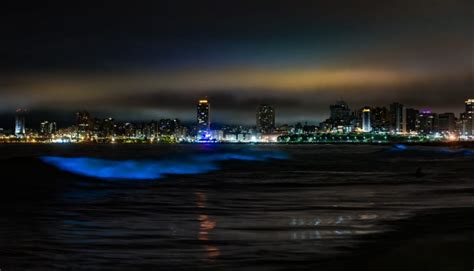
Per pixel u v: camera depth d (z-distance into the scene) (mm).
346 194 38719
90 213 27172
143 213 27531
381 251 17859
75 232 21469
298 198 35688
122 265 16203
